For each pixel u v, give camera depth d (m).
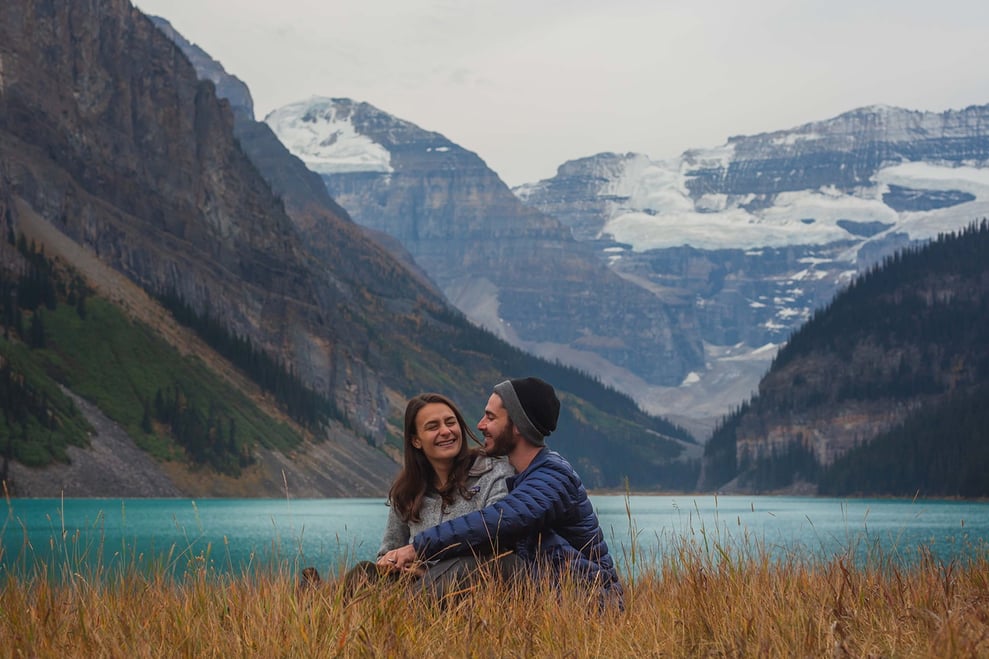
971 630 5.28
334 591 6.21
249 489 154.88
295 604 5.84
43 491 119.06
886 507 154.12
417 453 7.54
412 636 5.50
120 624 5.89
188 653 5.35
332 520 86.44
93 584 6.72
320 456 190.50
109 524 65.31
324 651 5.24
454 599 6.54
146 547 29.52
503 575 6.93
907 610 6.00
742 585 6.79
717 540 7.78
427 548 6.88
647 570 8.32
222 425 165.25
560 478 7.21
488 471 7.42
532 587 6.64
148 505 115.19
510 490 7.44
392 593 6.13
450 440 7.40
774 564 7.94
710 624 5.89
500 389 7.58
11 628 5.77
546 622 5.89
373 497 186.88
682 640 5.67
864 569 8.13
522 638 5.69
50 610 5.99
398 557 6.88
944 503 199.75
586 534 7.41
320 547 41.12
